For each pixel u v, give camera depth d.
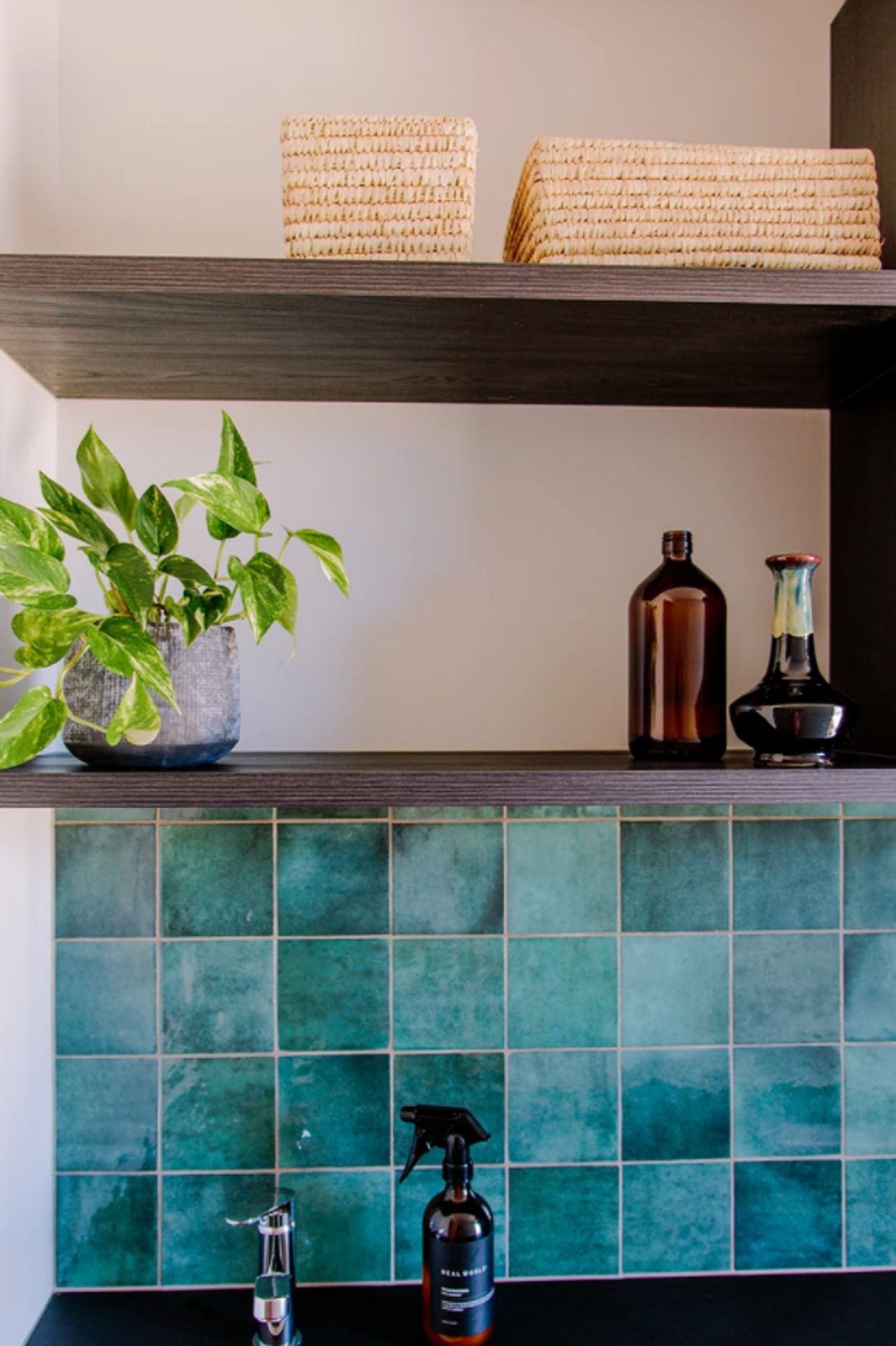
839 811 1.03
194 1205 0.99
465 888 1.01
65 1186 0.98
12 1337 0.86
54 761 0.91
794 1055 1.03
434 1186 1.00
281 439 1.04
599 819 1.01
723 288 0.75
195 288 0.73
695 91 1.07
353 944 1.00
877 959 1.03
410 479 1.05
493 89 1.05
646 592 0.93
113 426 1.03
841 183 0.82
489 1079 1.01
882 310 0.77
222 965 1.00
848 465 1.03
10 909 0.88
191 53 1.04
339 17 1.05
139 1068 0.99
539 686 1.06
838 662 1.04
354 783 0.74
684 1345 0.89
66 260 0.72
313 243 0.79
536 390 1.00
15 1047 0.88
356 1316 0.94
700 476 1.07
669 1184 1.01
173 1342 0.90
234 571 0.74
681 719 0.91
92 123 1.03
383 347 0.86
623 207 0.80
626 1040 1.02
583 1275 1.01
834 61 1.05
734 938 1.02
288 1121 1.00
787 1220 1.02
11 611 0.90
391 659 1.05
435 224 0.79
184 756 0.78
